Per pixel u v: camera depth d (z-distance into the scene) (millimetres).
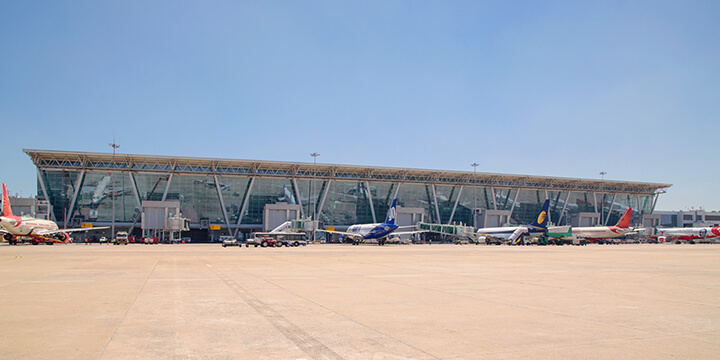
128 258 37000
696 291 17172
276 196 111562
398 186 119125
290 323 10414
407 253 51688
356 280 20531
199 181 106812
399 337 9039
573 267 30031
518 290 17047
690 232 109812
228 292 15891
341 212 115250
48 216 94750
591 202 137750
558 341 8766
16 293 15336
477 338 8984
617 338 9055
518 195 129875
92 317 10977
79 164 101062
